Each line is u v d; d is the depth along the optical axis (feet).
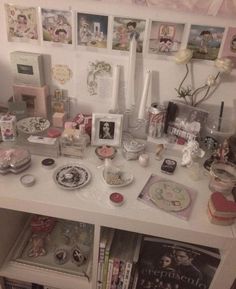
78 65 3.77
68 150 3.59
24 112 3.94
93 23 3.46
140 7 3.28
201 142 3.75
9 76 4.03
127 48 3.55
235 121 3.69
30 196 3.06
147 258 3.43
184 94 3.71
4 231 3.70
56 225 4.20
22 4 3.47
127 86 3.81
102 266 3.44
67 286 3.68
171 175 3.47
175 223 2.91
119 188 3.23
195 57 3.47
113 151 3.68
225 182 3.16
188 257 3.29
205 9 3.17
